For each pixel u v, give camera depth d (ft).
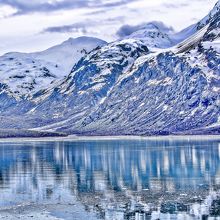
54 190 322.96
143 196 295.07
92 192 313.32
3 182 362.33
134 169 433.89
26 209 262.88
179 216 240.94
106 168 447.01
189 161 486.79
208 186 326.65
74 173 413.39
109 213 249.55
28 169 449.06
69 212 253.44
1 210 261.24
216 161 480.23
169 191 310.45
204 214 244.01
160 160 505.66
